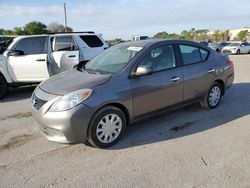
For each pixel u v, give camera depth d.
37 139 4.45
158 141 4.24
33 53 7.63
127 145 4.12
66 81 4.17
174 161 3.61
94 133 3.86
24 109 6.26
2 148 4.14
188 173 3.31
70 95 3.73
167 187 3.05
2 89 7.34
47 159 3.76
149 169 3.43
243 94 7.05
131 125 4.44
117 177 3.28
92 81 4.01
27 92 8.19
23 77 7.53
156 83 4.47
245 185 3.06
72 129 3.70
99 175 3.33
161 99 4.61
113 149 4.00
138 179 3.22
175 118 5.21
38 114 3.86
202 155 3.75
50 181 3.24
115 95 3.98
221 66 5.68
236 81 9.14
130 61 4.33
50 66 7.59
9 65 7.32
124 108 4.17
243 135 4.39
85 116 3.74
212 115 5.36
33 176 3.35
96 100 3.81
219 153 3.80
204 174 3.29
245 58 22.08
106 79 4.05
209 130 4.63
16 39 7.57
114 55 4.80
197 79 5.16
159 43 4.72
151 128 4.75
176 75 4.79
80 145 4.15
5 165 3.62
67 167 3.54
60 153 3.93
